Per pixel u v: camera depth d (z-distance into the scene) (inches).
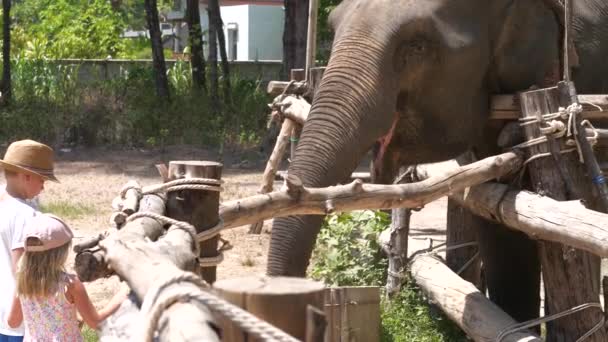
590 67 255.8
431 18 220.5
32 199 206.5
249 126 928.3
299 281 102.1
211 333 95.7
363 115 210.2
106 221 521.3
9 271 198.5
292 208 191.5
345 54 217.3
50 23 1748.3
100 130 898.7
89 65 1157.1
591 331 223.9
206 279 181.2
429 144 232.8
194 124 930.7
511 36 233.6
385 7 221.5
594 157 221.3
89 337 290.5
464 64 225.6
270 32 1760.6
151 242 140.3
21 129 895.7
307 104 335.9
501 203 226.1
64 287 176.1
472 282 323.6
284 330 96.7
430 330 303.9
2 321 196.7
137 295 117.2
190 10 1066.7
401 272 324.8
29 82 1013.8
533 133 223.9
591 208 226.1
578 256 223.8
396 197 204.1
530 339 221.8
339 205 195.6
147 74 1057.5
